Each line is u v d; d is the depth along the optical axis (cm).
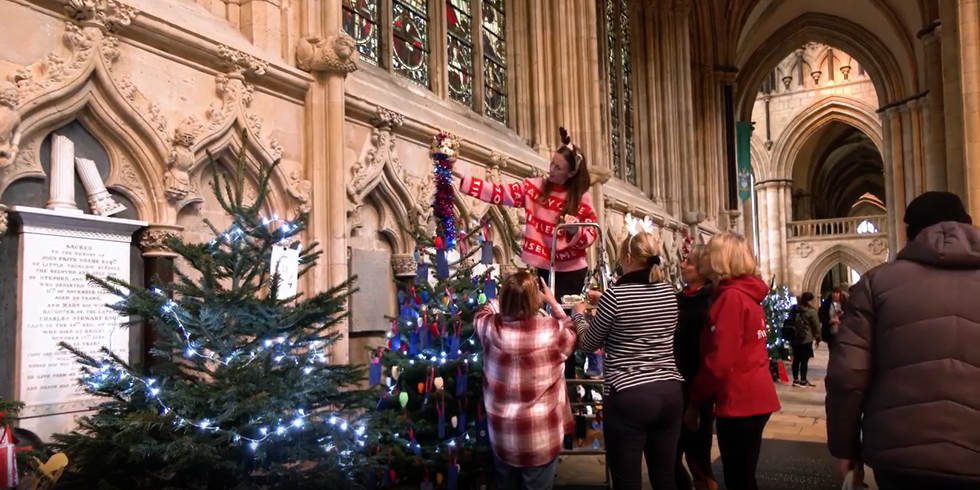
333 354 615
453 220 483
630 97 1839
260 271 425
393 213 764
